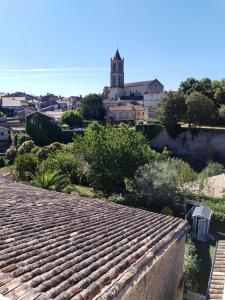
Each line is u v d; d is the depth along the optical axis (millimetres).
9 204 9914
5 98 107250
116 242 7895
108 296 5141
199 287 14797
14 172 30000
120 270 6230
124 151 27875
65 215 9711
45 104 119188
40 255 6062
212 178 33344
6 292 4359
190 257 15852
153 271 8148
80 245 7086
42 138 59906
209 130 54031
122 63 118625
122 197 26953
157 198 25688
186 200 26484
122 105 87250
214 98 62375
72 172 31953
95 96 83562
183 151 56062
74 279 5316
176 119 56219
